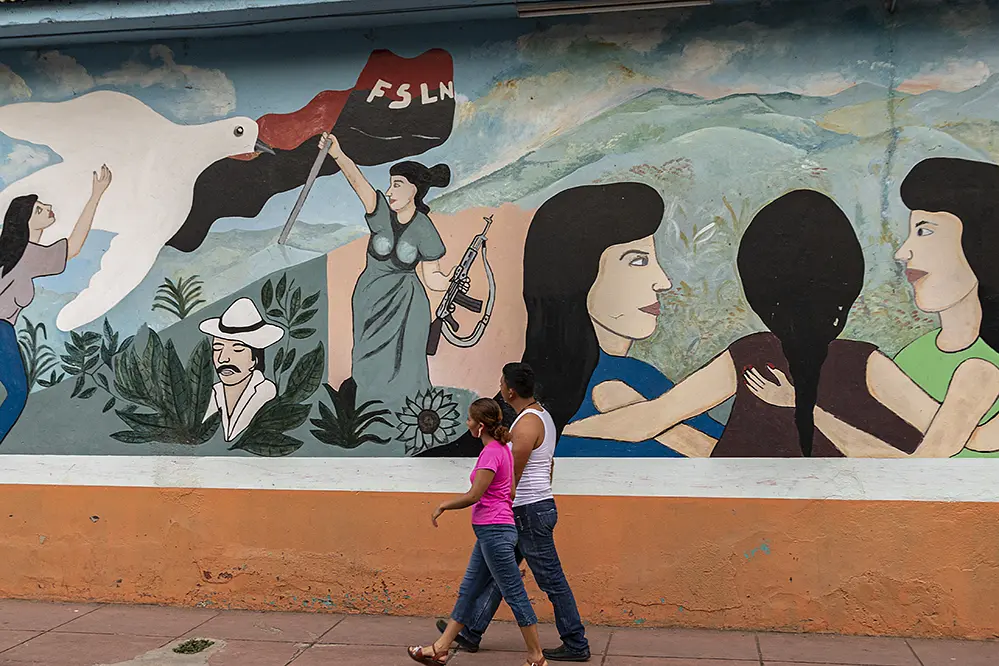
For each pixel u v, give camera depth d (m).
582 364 6.12
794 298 5.93
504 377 5.45
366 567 6.30
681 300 6.05
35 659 5.44
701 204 6.06
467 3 6.07
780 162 6.00
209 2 6.18
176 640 5.77
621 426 6.05
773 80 6.03
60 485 6.66
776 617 5.86
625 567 6.01
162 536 6.53
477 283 6.27
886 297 5.84
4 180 6.76
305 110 6.54
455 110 6.37
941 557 5.70
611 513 6.03
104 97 6.71
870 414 5.81
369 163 6.45
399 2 6.05
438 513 5.16
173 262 6.62
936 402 5.75
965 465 5.70
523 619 5.09
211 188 6.60
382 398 6.33
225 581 6.45
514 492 5.26
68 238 6.71
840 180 5.93
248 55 6.61
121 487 6.59
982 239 5.77
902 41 5.91
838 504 5.82
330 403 6.39
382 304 6.37
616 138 6.18
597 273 6.14
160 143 6.67
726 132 6.06
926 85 5.87
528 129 6.27
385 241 6.39
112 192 6.70
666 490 5.98
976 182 5.79
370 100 6.47
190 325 6.58
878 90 5.91
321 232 6.47
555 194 6.22
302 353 6.45
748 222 6.01
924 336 5.79
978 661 5.30
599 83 6.21
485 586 5.39
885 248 5.86
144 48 6.70
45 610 6.42
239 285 6.54
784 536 5.86
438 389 6.27
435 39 6.41
